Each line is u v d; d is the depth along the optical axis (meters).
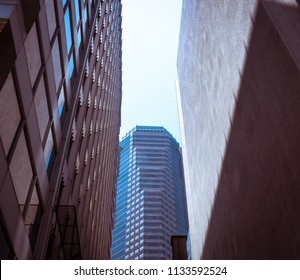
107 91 60.16
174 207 182.50
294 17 20.62
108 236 76.81
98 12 45.00
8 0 14.81
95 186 47.75
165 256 154.50
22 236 17.25
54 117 23.22
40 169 20.31
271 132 22.97
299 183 18.61
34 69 18.95
